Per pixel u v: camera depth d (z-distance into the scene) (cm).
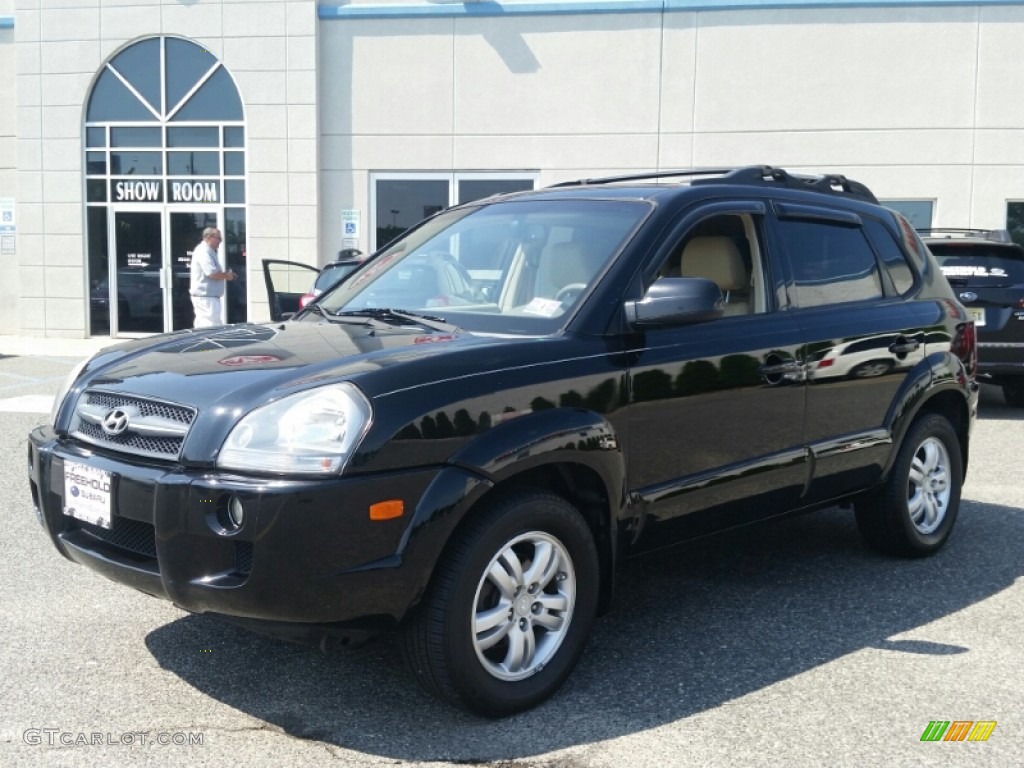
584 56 1596
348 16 1636
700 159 1588
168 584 313
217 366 341
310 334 382
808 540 564
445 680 324
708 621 436
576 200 438
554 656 353
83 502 339
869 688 368
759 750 320
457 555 321
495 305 401
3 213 1766
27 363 1382
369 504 302
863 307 486
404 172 1656
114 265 1727
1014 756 319
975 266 970
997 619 441
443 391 322
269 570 296
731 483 411
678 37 1571
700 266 414
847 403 466
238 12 1641
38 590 466
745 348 415
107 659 390
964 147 1534
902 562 524
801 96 1556
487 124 1628
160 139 1694
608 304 377
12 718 341
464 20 1616
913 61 1531
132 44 1678
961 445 555
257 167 1661
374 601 306
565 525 349
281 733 331
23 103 1705
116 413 337
